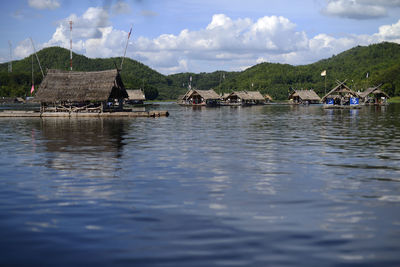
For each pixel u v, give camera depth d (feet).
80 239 21.50
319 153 55.62
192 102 397.60
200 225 23.81
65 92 180.96
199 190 33.17
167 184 35.55
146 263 18.31
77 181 36.91
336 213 26.43
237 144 67.05
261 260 18.58
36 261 18.67
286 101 554.87
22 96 554.46
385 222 24.49
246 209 27.37
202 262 18.37
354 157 51.67
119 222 24.44
